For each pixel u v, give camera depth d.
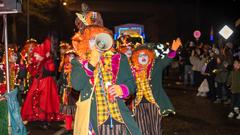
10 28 30.03
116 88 4.52
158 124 6.83
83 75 4.53
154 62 6.85
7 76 6.52
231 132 9.45
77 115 4.66
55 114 9.73
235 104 11.29
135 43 7.42
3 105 6.48
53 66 9.81
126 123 4.61
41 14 29.86
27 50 9.80
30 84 9.83
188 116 11.55
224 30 17.08
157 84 6.89
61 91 9.38
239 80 11.18
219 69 13.99
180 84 21.23
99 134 4.60
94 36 4.64
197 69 18.33
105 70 4.63
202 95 16.03
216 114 11.88
